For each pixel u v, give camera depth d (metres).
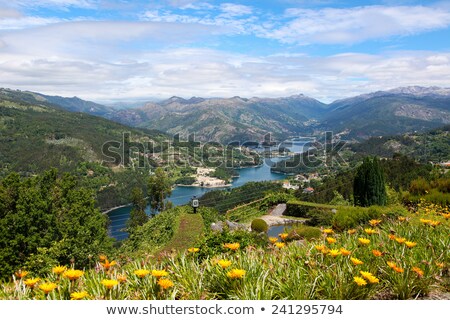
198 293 3.06
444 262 3.71
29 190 18.20
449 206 11.03
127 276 3.36
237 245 3.92
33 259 12.92
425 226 4.84
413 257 3.72
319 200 35.03
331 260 3.49
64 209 19.80
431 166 32.84
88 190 21.02
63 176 20.80
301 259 3.64
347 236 4.75
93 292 2.98
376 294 3.31
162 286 2.85
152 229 22.52
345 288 3.07
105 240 19.41
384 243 4.04
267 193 37.69
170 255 3.96
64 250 14.42
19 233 16.78
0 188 18.03
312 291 3.03
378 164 21.05
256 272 3.30
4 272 15.35
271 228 22.92
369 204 20.92
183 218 20.27
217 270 3.31
